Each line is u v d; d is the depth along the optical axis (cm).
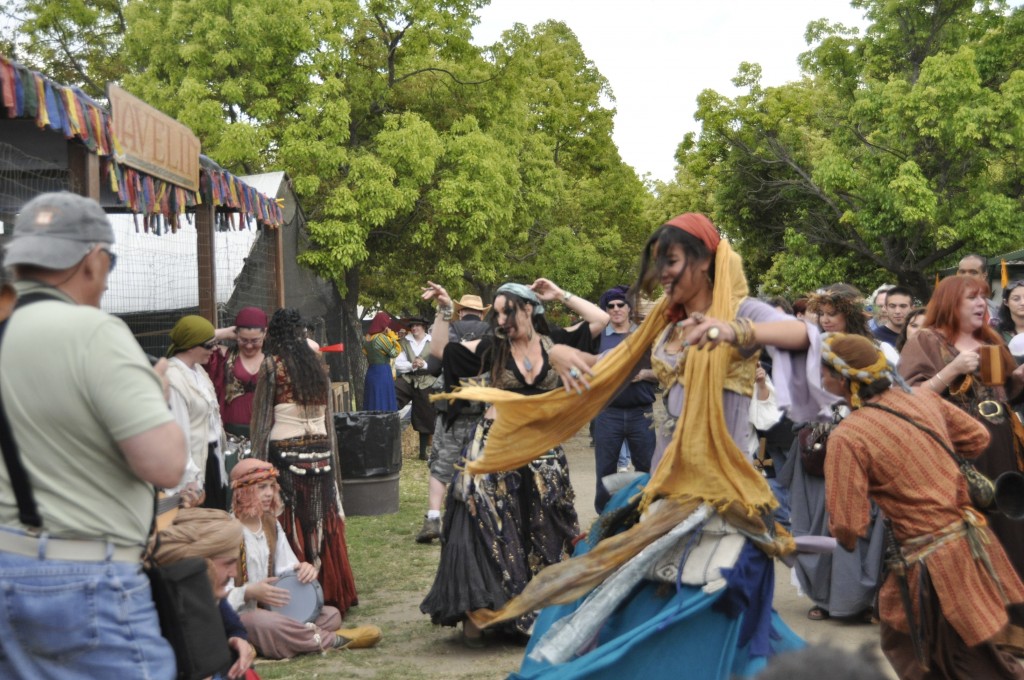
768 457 780
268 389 677
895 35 2798
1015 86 2472
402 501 1164
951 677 417
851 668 124
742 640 364
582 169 3694
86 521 302
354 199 2048
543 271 3147
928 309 595
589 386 402
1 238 949
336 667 571
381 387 1554
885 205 2502
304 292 1864
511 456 413
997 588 410
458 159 2262
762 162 2933
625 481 440
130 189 786
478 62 2452
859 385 422
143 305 1165
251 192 1134
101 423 301
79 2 2703
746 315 373
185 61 2136
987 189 2575
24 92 606
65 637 299
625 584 375
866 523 410
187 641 322
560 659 371
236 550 403
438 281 2384
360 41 2350
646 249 389
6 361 299
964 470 420
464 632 616
